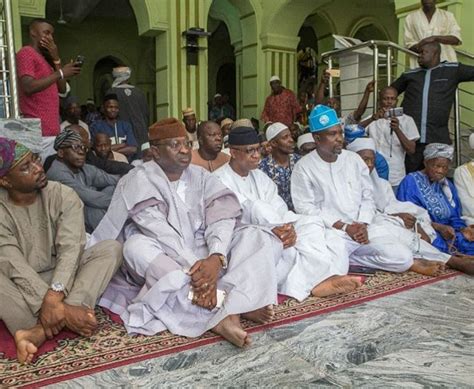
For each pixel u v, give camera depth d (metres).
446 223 3.85
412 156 4.67
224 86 16.44
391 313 2.57
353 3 11.23
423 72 4.71
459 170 3.91
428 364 2.01
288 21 9.29
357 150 3.81
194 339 2.29
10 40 3.44
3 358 2.11
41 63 3.67
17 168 2.34
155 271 2.40
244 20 9.57
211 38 15.55
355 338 2.27
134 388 1.86
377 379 1.89
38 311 2.25
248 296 2.34
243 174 3.33
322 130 3.34
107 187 3.61
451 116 5.87
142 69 14.51
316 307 2.68
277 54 9.43
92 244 2.71
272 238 2.79
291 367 2.00
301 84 12.45
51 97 3.77
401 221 3.57
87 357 2.11
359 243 3.22
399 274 3.28
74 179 3.37
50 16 12.02
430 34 5.46
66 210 2.51
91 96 13.98
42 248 2.50
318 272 2.86
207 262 2.44
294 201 3.51
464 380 1.88
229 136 3.29
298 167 3.51
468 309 2.63
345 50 5.61
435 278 3.18
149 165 2.79
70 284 2.33
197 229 2.79
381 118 4.67
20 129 3.28
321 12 10.92
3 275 2.31
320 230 3.02
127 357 2.11
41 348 2.20
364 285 3.05
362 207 3.49
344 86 6.19
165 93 8.09
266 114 8.32
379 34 12.50
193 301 2.38
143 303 2.38
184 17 7.86
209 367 2.02
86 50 13.78
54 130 3.80
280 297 2.85
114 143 5.24
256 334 2.33
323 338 2.28
